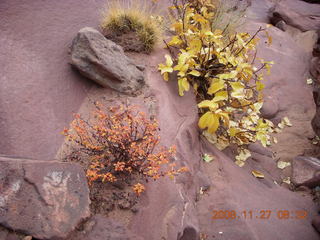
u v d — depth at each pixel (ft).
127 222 6.98
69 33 10.19
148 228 6.97
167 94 10.12
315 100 13.92
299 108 14.23
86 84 9.65
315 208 9.77
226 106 12.19
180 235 7.12
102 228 6.06
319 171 10.44
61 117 8.55
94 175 6.75
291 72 15.78
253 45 11.80
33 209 5.69
